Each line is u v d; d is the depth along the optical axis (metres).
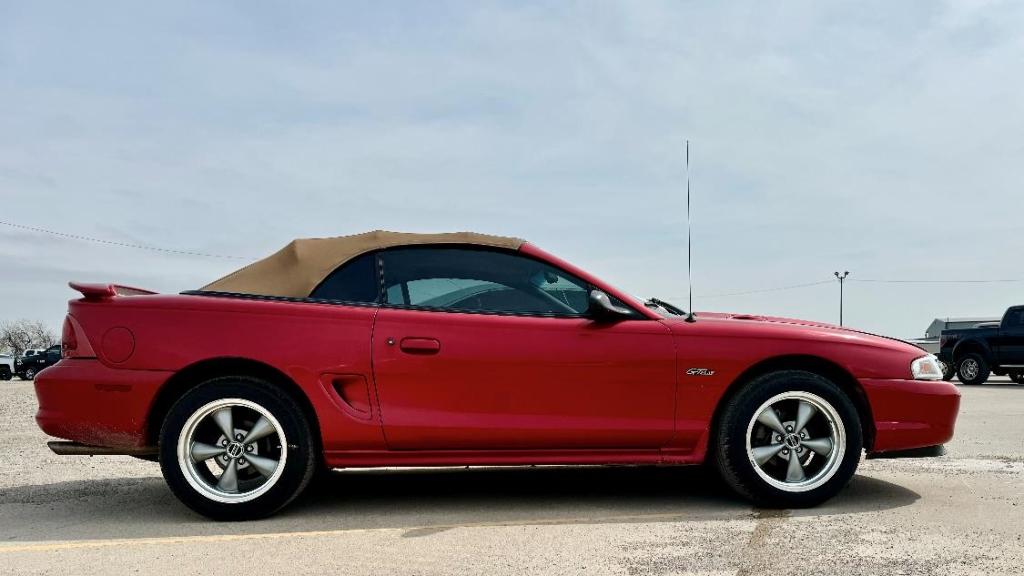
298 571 2.99
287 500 3.87
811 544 3.31
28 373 37.50
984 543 3.32
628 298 4.17
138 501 4.43
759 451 4.01
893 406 4.11
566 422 3.93
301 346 3.87
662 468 5.35
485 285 4.11
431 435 3.87
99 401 3.81
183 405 3.80
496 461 3.94
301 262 4.12
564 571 2.96
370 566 3.05
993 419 8.84
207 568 3.04
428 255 4.15
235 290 4.07
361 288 4.06
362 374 3.88
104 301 3.95
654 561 3.08
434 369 3.89
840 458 4.01
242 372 3.93
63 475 5.38
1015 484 4.70
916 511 3.94
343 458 3.91
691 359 4.01
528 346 3.93
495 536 3.50
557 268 4.18
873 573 2.90
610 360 3.96
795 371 4.06
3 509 4.22
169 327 3.86
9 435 7.73
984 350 17.19
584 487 4.67
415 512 4.02
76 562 3.14
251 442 3.88
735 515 3.89
